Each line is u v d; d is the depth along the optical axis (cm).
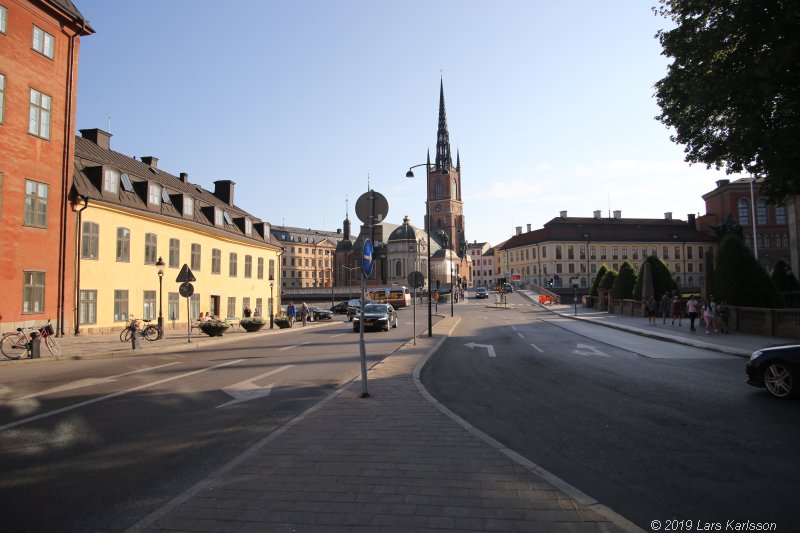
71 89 2486
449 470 526
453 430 686
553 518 412
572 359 1580
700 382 1144
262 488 478
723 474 543
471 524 402
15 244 2156
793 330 2061
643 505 463
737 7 1416
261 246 4744
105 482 530
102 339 2331
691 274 10481
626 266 4588
